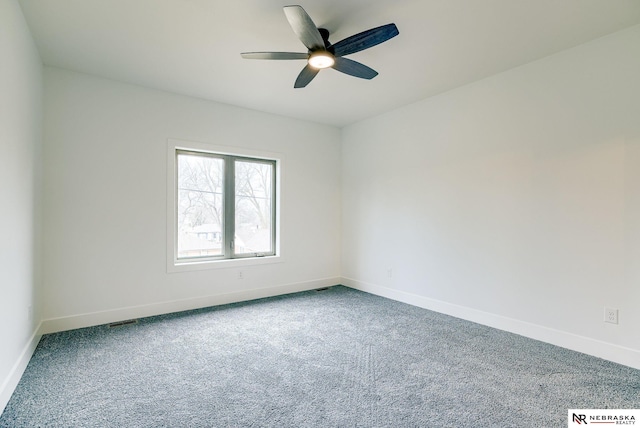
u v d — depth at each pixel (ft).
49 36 8.00
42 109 9.37
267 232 14.53
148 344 8.82
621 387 6.71
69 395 6.34
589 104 8.27
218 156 13.21
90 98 10.21
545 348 8.64
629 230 7.67
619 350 7.78
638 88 7.54
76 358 7.92
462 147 11.14
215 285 12.66
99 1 6.64
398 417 5.72
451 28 7.61
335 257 16.30
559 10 6.93
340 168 16.44
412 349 8.59
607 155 7.99
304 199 15.21
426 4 6.72
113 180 10.60
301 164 15.10
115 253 10.62
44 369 7.36
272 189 14.65
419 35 7.91
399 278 13.38
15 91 6.67
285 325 10.40
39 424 5.48
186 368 7.49
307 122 15.25
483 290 10.55
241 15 7.13
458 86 11.14
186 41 8.23
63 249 9.80
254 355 8.21
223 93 11.78
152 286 11.30
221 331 9.84
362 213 15.23
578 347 8.45
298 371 7.39
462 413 5.84
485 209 10.48
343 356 8.17
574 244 8.55
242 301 13.24
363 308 12.28
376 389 6.63
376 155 14.48
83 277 10.10
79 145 10.05
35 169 8.58
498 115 10.14
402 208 13.29
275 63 9.45
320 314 11.54
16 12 6.61
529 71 9.40
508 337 9.43
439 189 11.88
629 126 7.68
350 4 6.70
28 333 7.82
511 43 8.30
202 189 12.82
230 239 13.42
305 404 6.11
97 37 8.04
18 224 7.00
